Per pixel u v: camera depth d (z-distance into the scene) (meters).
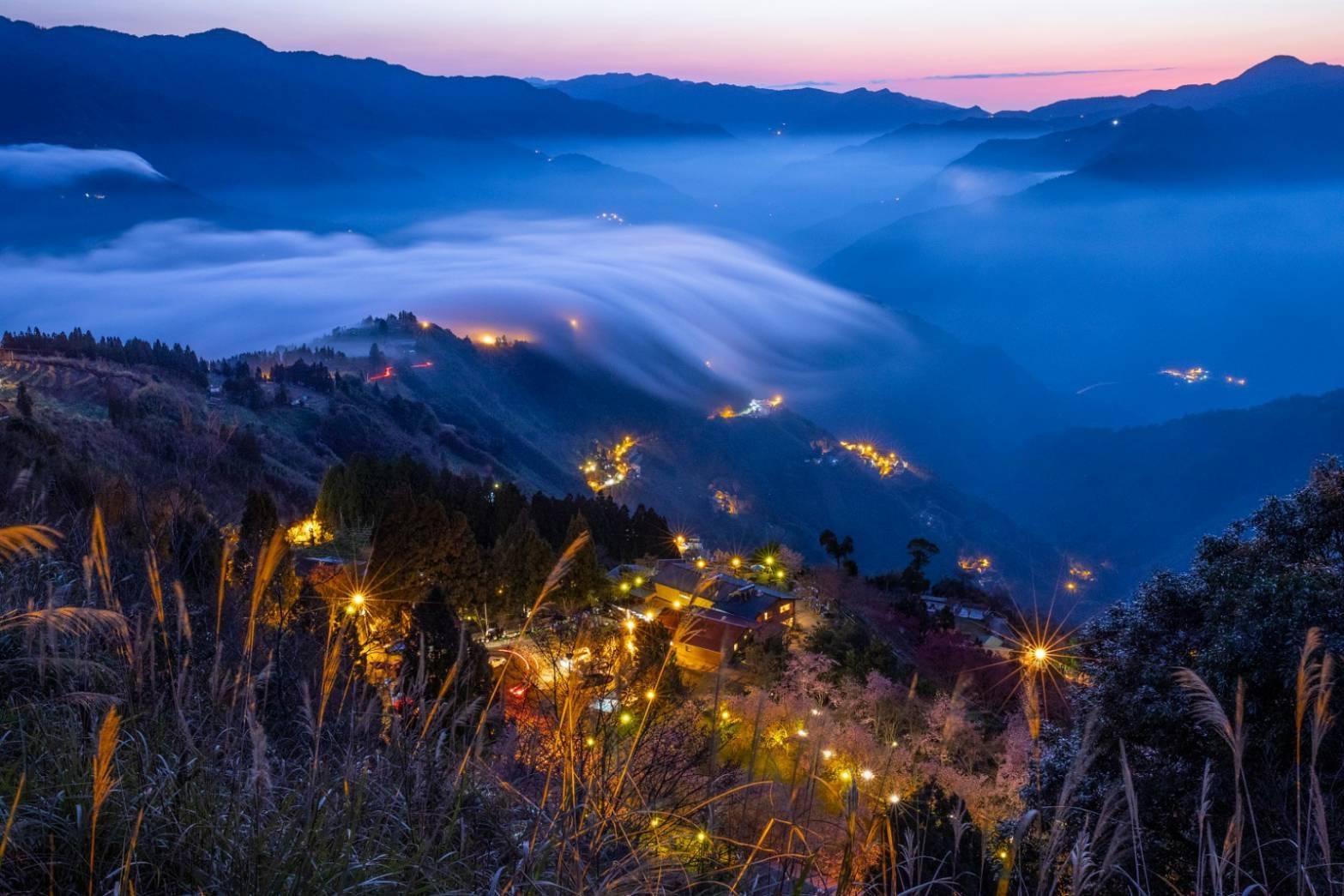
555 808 3.27
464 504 32.06
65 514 4.92
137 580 4.41
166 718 3.29
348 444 97.19
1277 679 7.25
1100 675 9.88
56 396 58.94
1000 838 5.01
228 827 2.71
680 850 3.28
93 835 2.35
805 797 3.62
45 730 2.99
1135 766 8.01
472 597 18.83
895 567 123.56
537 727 4.08
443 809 3.05
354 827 2.83
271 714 3.88
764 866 3.38
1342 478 9.69
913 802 5.10
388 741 3.44
